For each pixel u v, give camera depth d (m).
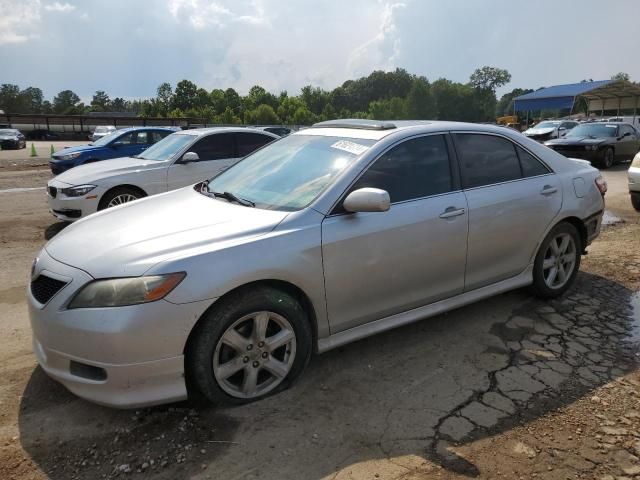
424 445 2.77
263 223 3.16
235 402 3.07
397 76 130.75
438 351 3.83
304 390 3.29
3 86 133.62
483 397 3.22
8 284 5.43
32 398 3.23
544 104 40.62
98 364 2.72
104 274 2.78
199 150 8.72
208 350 2.88
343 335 3.46
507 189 4.20
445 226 3.76
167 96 105.38
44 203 10.59
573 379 3.44
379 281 3.49
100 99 155.50
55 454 2.71
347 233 3.31
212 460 2.66
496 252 4.16
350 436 2.84
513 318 4.40
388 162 3.65
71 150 13.22
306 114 93.81
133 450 2.74
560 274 4.79
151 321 2.71
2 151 30.39
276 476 2.54
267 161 4.13
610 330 4.19
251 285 3.03
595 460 2.66
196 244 2.95
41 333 2.88
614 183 13.21
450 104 100.88
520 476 2.55
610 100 40.00
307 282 3.17
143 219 3.41
